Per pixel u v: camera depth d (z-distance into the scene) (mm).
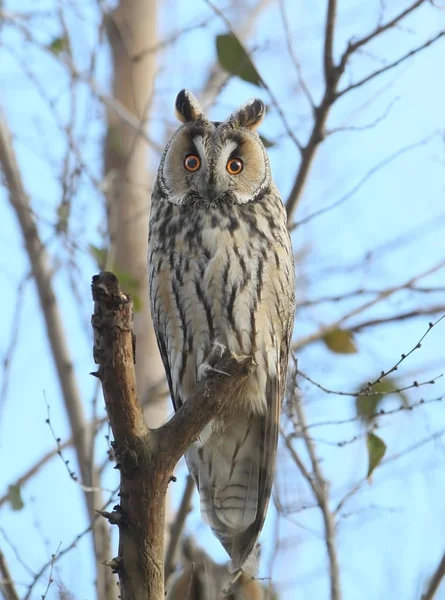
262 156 10742
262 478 10281
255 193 10500
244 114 11086
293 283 10609
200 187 10289
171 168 10594
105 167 14234
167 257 10289
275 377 10289
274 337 10289
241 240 10141
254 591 10195
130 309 6871
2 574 9805
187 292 10180
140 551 7152
